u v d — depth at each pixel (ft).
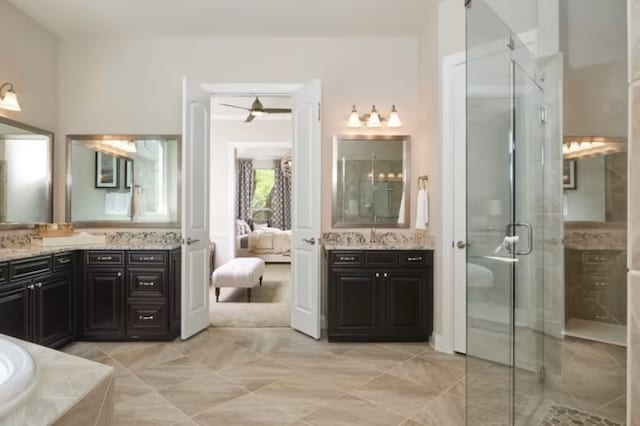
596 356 7.30
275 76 12.60
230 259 22.22
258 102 15.69
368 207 12.64
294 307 12.25
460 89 10.21
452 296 10.25
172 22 11.61
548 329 7.72
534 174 7.82
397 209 12.63
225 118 22.02
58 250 10.18
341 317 10.87
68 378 3.29
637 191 1.61
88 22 11.55
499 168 7.96
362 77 12.59
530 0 8.20
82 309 10.96
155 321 11.00
